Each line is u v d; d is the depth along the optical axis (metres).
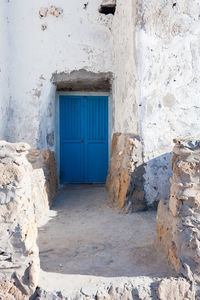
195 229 2.21
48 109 5.43
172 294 2.14
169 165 4.07
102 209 4.31
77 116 6.26
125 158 4.29
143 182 4.03
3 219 2.09
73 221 3.79
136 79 4.06
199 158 2.26
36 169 4.35
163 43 4.02
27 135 5.33
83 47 5.45
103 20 5.46
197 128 4.11
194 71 4.09
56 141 6.20
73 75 5.47
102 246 2.92
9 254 2.09
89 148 6.33
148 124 4.03
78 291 2.09
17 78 5.35
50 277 2.28
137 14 3.95
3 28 5.03
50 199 4.53
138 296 2.13
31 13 5.34
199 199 2.23
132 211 3.99
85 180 6.35
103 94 6.26
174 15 4.02
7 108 5.26
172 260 2.37
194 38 4.07
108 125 6.32
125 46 4.56
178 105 4.08
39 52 5.36
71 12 5.40
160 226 2.75
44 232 3.38
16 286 2.07
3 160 2.11
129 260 2.58
